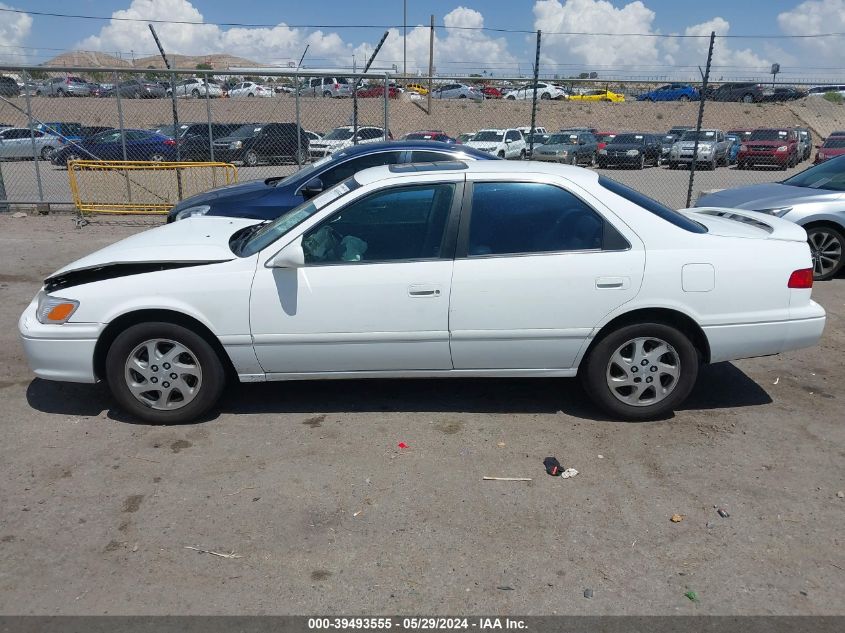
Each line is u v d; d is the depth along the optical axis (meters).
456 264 4.29
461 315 4.31
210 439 4.36
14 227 11.81
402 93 39.44
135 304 4.30
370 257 4.35
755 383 5.28
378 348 4.38
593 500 3.69
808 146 32.38
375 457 4.14
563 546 3.31
